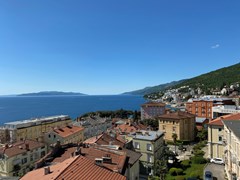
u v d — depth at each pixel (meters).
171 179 47.91
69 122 125.81
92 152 33.06
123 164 29.98
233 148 38.44
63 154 34.44
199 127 105.31
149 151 57.31
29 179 24.03
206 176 43.59
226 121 43.91
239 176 34.94
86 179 21.70
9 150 56.47
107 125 125.19
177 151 76.88
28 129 97.31
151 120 127.44
